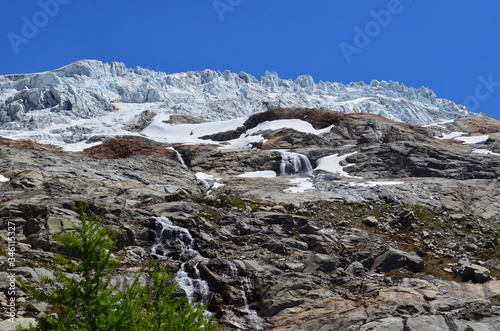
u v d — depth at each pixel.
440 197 68.75
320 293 42.88
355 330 37.78
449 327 37.44
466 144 100.06
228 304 42.69
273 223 57.19
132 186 68.81
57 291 25.72
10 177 66.19
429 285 44.03
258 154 90.31
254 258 48.41
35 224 47.66
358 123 105.81
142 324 26.05
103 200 59.50
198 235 51.31
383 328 37.38
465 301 41.38
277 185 76.50
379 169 82.81
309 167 89.69
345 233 55.62
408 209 63.94
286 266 46.94
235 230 54.53
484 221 63.25
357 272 47.59
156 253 49.50
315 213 61.06
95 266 26.33
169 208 56.97
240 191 71.88
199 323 28.50
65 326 25.03
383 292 42.44
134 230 50.81
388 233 57.41
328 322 39.53
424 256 51.84
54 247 44.94
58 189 61.34
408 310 40.00
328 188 73.38
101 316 24.50
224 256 49.09
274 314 41.69
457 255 52.53
